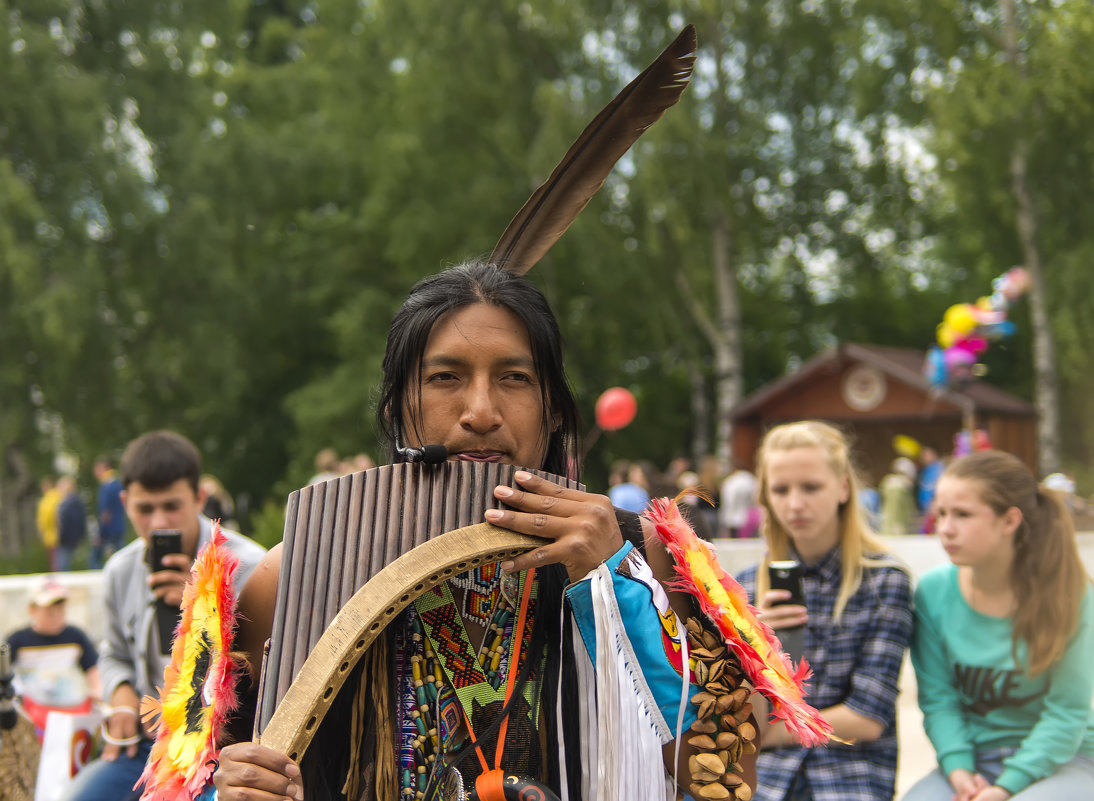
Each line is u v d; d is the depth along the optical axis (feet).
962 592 9.54
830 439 9.38
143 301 65.57
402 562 4.21
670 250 63.82
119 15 64.23
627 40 61.00
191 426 80.33
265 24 87.20
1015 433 66.69
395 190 68.39
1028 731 9.26
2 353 58.23
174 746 4.28
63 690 12.46
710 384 91.50
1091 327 56.03
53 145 58.70
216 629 4.47
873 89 58.90
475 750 4.45
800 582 8.13
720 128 62.64
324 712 4.05
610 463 84.12
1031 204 58.44
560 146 57.36
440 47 61.26
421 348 4.60
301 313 79.10
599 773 4.25
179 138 64.90
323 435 67.97
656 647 4.40
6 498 68.39
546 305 4.82
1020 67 57.67
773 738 8.49
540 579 4.77
